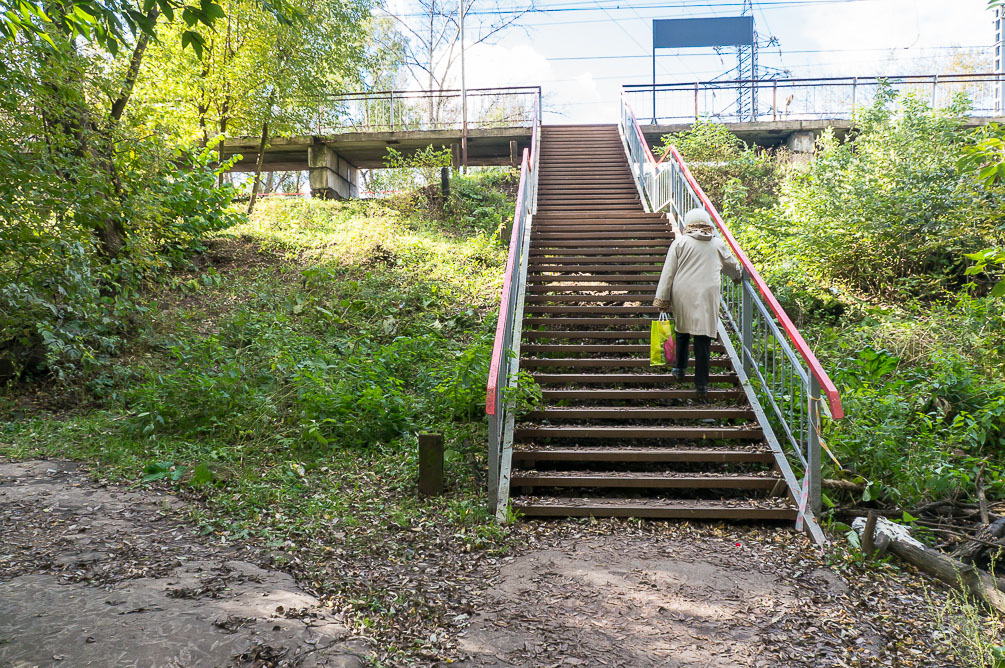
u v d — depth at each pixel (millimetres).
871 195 9812
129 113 9734
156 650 2850
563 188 13406
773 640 3176
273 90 15180
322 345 8234
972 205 9508
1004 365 7328
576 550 4160
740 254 6387
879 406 5812
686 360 5910
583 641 3146
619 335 7012
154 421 6012
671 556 4086
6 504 4488
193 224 10094
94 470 5215
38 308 7293
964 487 5094
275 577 3643
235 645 2924
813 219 10031
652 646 3113
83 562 3699
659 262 8805
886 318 8398
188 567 3699
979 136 10367
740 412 5609
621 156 15953
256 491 4820
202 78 13977
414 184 17016
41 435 6016
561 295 7902
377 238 12000
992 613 3461
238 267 11250
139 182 9016
